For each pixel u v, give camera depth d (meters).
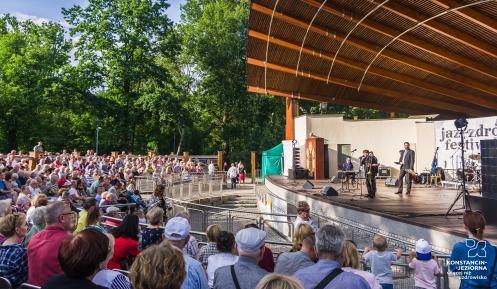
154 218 5.26
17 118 42.81
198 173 29.41
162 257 2.35
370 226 10.99
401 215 10.09
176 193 22.36
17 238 4.30
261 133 51.69
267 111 52.38
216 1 52.03
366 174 14.37
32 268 3.79
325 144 26.95
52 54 45.50
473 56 16.73
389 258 5.26
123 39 41.84
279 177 26.34
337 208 12.90
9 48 45.88
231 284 2.91
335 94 22.86
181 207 14.60
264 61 19.84
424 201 13.18
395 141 25.73
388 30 15.56
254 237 3.08
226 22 48.97
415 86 20.73
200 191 25.34
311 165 24.94
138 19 42.19
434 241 8.54
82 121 47.59
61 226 3.97
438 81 20.19
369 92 22.28
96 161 23.38
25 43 47.00
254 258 3.08
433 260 5.23
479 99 20.77
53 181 12.70
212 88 49.97
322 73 20.45
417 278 5.21
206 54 48.28
